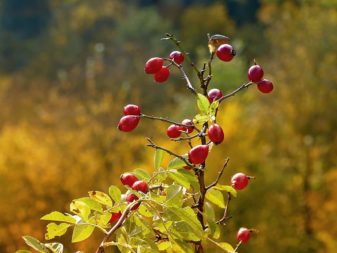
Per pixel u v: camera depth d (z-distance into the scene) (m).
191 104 40.66
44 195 31.80
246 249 28.02
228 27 75.31
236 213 27.55
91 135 37.31
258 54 63.19
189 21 76.19
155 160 3.28
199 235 3.09
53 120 45.88
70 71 68.69
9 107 58.03
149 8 81.12
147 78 54.16
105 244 3.05
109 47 69.56
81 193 32.59
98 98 52.03
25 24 84.88
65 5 82.62
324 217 31.45
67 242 25.12
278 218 29.31
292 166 34.34
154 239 3.28
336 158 36.22
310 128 37.06
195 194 3.36
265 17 60.31
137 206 3.10
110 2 81.50
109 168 35.28
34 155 33.31
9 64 78.81
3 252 30.06
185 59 3.43
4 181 30.98
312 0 44.47
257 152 30.58
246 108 38.81
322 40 39.81
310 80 38.44
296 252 29.73
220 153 29.61
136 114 3.30
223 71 40.41
